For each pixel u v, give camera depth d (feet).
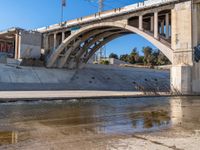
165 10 113.70
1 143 21.99
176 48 106.73
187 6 104.12
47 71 172.45
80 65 193.67
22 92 97.25
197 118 38.19
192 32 102.89
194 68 101.30
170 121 35.06
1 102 59.57
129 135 25.50
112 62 306.35
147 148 20.29
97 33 160.86
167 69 237.04
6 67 157.58
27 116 38.75
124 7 128.67
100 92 107.96
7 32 190.49
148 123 33.30
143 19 131.23
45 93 92.48
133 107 55.16
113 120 35.81
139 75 202.08
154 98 84.07
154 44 115.44
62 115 40.32
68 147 20.67
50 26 177.99
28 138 23.91
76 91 114.32
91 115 40.91
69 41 165.07
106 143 22.03
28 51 180.55
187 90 98.99
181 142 22.40
